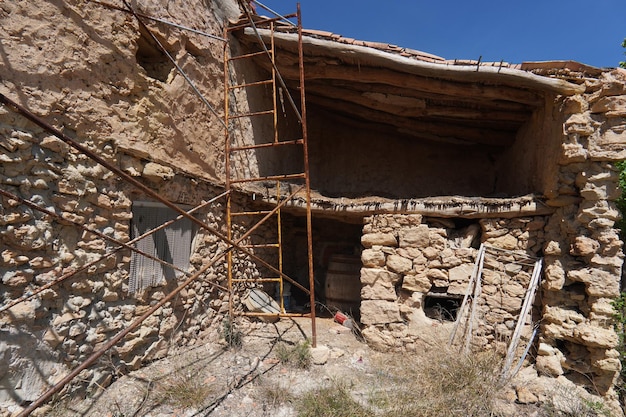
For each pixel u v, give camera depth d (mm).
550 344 4281
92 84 3215
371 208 5090
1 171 2521
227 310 5156
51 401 2787
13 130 2592
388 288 4922
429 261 4805
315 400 3400
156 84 3936
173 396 3301
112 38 3418
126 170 3527
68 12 3021
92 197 3189
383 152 8211
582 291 4227
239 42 5672
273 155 6789
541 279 4520
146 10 3828
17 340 2586
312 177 8180
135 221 3682
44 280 2777
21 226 2633
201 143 4664
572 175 4215
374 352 4801
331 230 7875
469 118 6152
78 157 3074
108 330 3314
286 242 7152
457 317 4621
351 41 5207
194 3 4672
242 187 5465
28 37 2725
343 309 6289
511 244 4625
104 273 3299
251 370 3992
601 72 4199
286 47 5484
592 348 4016
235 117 5016
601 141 4031
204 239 4641
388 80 5492
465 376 3801
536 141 5113
